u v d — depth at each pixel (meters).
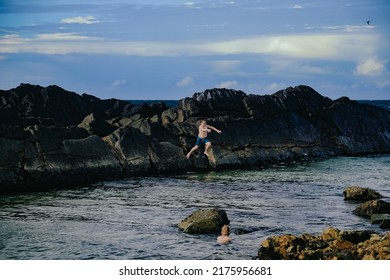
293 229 19.70
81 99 46.25
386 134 48.44
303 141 43.06
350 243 16.55
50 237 18.61
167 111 41.81
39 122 34.84
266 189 28.27
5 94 41.84
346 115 47.41
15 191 27.44
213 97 43.81
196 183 30.17
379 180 31.52
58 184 29.20
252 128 40.28
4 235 18.83
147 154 33.53
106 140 33.06
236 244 17.80
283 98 45.81
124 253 16.94
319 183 30.33
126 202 24.70
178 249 17.31
